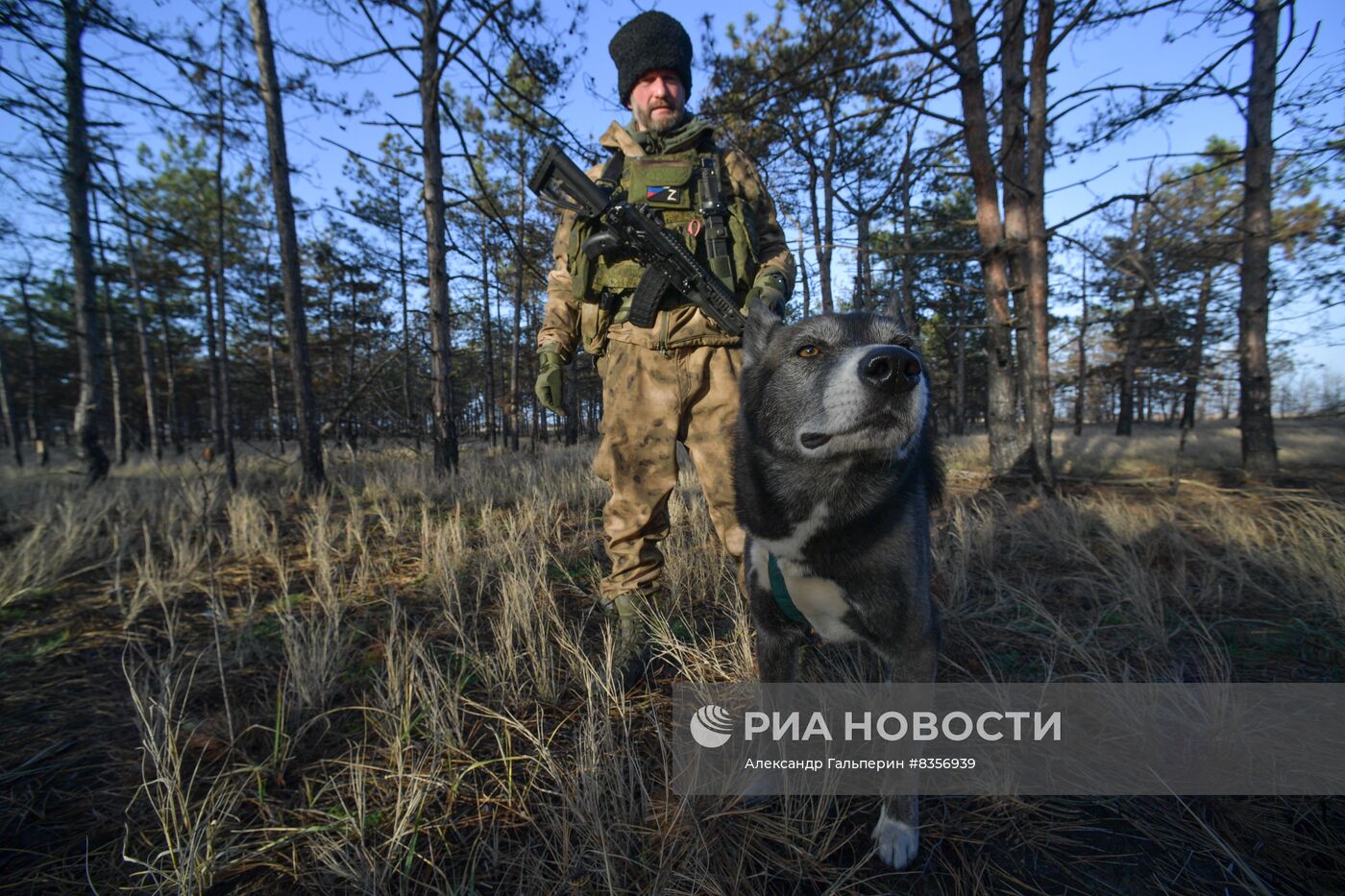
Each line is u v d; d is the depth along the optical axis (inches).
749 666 90.8
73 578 140.8
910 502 71.1
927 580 72.1
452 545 158.7
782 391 76.3
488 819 63.7
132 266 587.8
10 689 88.7
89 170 316.2
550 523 194.7
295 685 86.8
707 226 98.3
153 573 134.1
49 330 759.7
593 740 68.2
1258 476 270.2
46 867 57.2
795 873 57.1
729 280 98.0
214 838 59.7
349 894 54.6
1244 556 139.3
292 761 73.2
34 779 69.2
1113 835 61.3
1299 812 62.2
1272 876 55.6
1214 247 311.4
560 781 64.6
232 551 165.2
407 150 319.9
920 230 687.1
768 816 63.7
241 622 113.5
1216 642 100.3
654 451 101.7
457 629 105.0
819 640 103.2
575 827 59.9
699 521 179.2
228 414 296.4
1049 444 253.4
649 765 71.9
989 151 242.8
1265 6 281.4
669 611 114.3
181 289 636.7
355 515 200.2
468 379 994.1
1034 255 251.6
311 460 290.7
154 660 98.2
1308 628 103.7
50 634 108.0
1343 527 150.0
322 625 108.9
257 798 66.3
